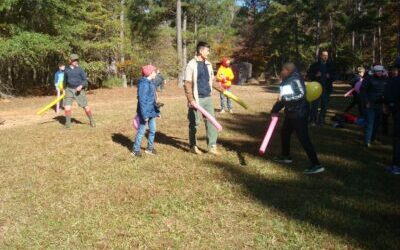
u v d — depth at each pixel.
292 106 7.26
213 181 6.85
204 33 35.31
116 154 8.67
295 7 45.22
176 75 35.84
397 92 7.42
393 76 7.83
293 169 7.61
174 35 34.59
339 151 9.07
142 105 8.28
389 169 7.55
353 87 13.11
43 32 24.34
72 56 11.72
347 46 47.91
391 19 44.78
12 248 4.70
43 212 5.65
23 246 4.74
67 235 4.97
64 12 24.14
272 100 21.20
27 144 9.79
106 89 29.48
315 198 6.12
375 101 9.48
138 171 7.45
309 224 5.22
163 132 11.26
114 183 6.78
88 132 11.29
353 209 5.71
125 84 32.44
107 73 31.58
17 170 7.60
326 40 52.28
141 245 4.70
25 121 13.95
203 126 12.08
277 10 45.94
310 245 4.69
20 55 22.38
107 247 4.70
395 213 5.61
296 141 10.01
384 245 4.67
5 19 22.48
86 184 6.76
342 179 7.06
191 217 5.45
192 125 8.67
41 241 4.84
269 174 7.28
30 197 6.21
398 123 7.38
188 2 34.28
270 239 4.84
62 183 6.82
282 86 7.32
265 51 50.47
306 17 47.69
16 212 5.68
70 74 11.80
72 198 6.13
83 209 5.73
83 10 26.41
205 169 7.54
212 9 35.22
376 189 6.57
